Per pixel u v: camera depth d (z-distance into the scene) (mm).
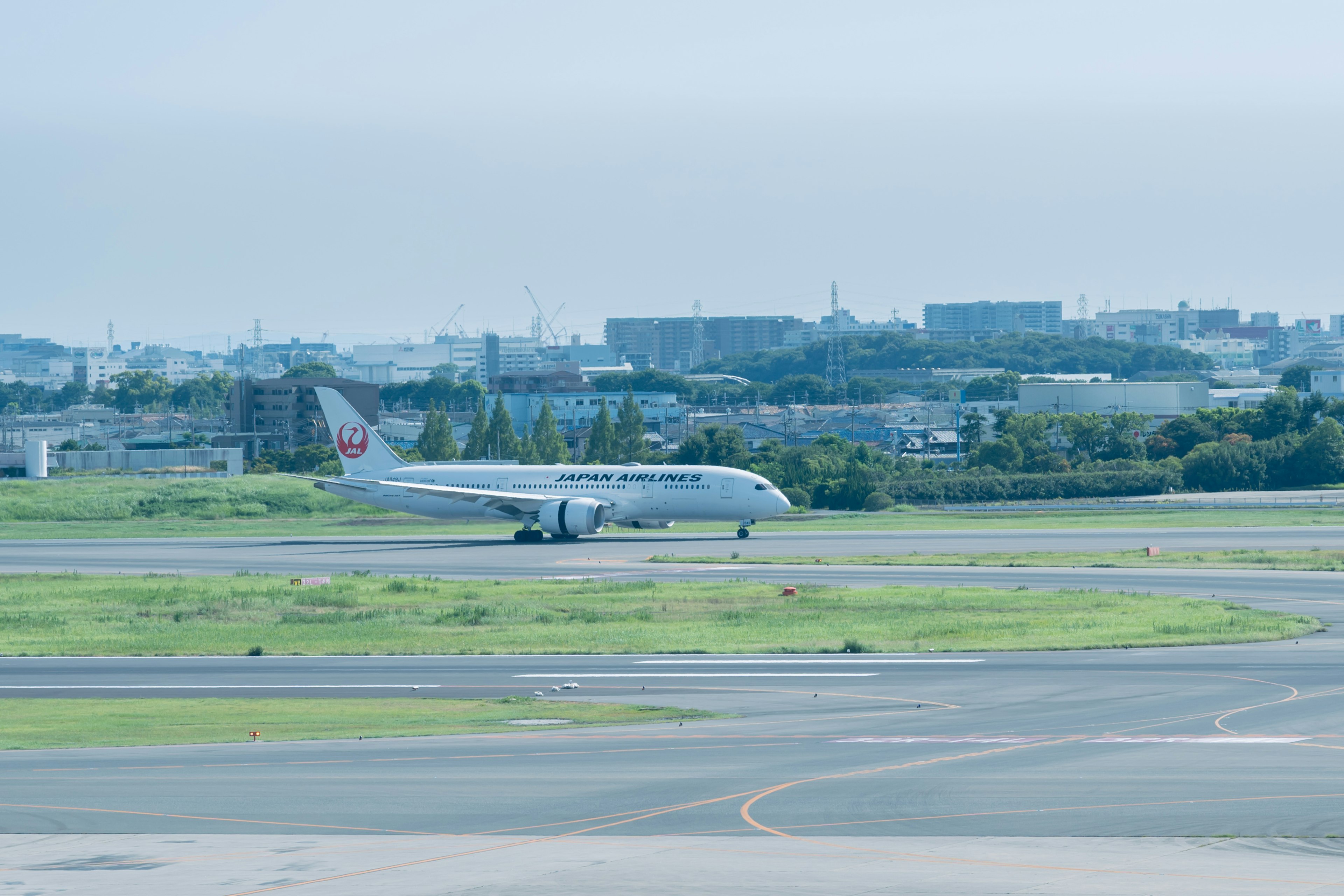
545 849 69125
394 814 78250
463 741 103812
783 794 82188
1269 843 68625
